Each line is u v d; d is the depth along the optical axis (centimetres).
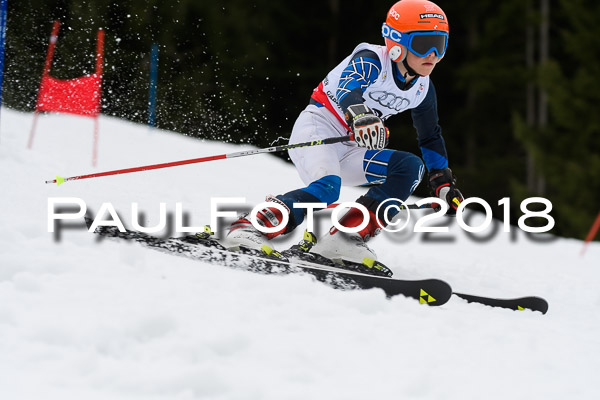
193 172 1848
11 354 549
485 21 5538
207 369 527
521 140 4981
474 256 1557
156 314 617
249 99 5038
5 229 838
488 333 721
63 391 500
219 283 768
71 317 625
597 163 4675
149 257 849
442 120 5662
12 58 3353
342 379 559
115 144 1952
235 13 5003
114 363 550
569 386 588
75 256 807
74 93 1593
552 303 1000
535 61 5484
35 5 3459
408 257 1321
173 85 3969
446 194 1070
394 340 661
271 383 538
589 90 4762
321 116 1013
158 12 3994
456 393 552
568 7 4819
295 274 868
